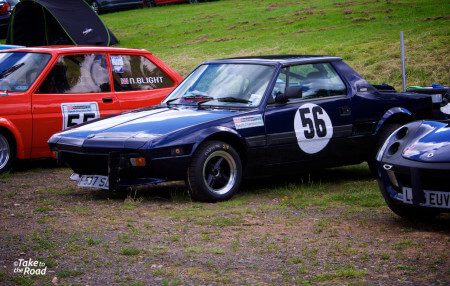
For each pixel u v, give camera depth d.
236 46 33.94
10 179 15.23
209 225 10.59
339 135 13.82
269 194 13.11
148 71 17.78
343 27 35.31
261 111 12.94
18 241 9.70
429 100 15.08
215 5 53.41
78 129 13.24
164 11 53.12
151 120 12.80
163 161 11.89
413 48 27.12
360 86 14.29
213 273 8.23
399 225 10.48
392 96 14.62
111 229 10.36
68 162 13.13
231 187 12.54
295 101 13.41
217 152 12.34
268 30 37.94
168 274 8.22
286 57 14.17
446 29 29.69
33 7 36.59
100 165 12.59
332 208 11.80
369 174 15.23
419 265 8.38
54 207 12.07
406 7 39.22
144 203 12.33
